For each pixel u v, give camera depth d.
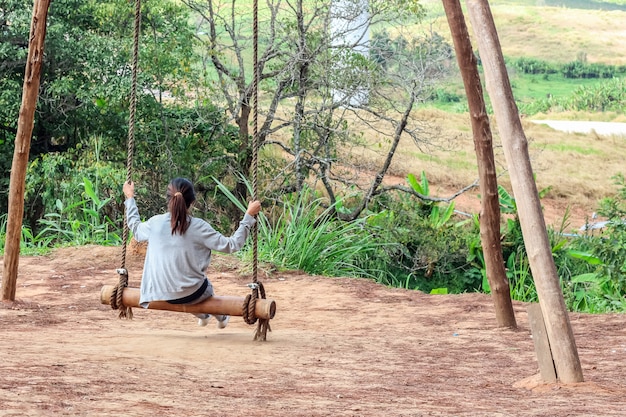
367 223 19.94
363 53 23.25
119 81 19.69
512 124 6.00
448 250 20.94
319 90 21.14
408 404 4.80
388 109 21.47
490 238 9.02
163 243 7.05
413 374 6.20
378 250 19.72
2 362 5.16
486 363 6.88
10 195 9.29
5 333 7.28
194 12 23.36
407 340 8.21
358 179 22.83
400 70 21.23
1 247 13.92
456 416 4.39
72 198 18.83
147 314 9.48
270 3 24.02
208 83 21.45
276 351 6.96
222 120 21.81
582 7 79.38
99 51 19.88
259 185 21.52
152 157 21.70
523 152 5.98
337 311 10.31
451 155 35.84
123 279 7.38
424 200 22.22
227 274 12.44
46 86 20.52
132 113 7.55
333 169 24.17
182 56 20.88
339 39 22.14
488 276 9.09
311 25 21.77
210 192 22.02
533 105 58.59
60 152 22.09
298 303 10.82
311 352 7.07
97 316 9.14
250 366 6.12
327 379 5.75
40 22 9.10
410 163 33.66
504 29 73.19
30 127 9.20
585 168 38.69
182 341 7.08
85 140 21.17
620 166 39.47
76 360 5.57
